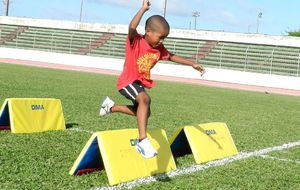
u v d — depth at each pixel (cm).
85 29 3859
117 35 3772
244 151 672
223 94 2030
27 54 3688
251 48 3341
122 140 468
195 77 3231
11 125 650
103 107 493
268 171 554
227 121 1048
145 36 439
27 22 4022
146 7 414
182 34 3588
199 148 570
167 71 3297
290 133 924
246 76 3102
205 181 482
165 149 521
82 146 607
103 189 421
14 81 1598
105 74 2820
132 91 427
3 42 3900
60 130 716
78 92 1444
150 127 851
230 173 526
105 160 441
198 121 1003
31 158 518
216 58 3362
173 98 1567
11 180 429
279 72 3131
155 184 451
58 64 3500
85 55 3612
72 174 458
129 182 448
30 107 677
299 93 2736
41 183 425
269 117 1222
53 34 3869
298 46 3209
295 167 590
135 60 433
